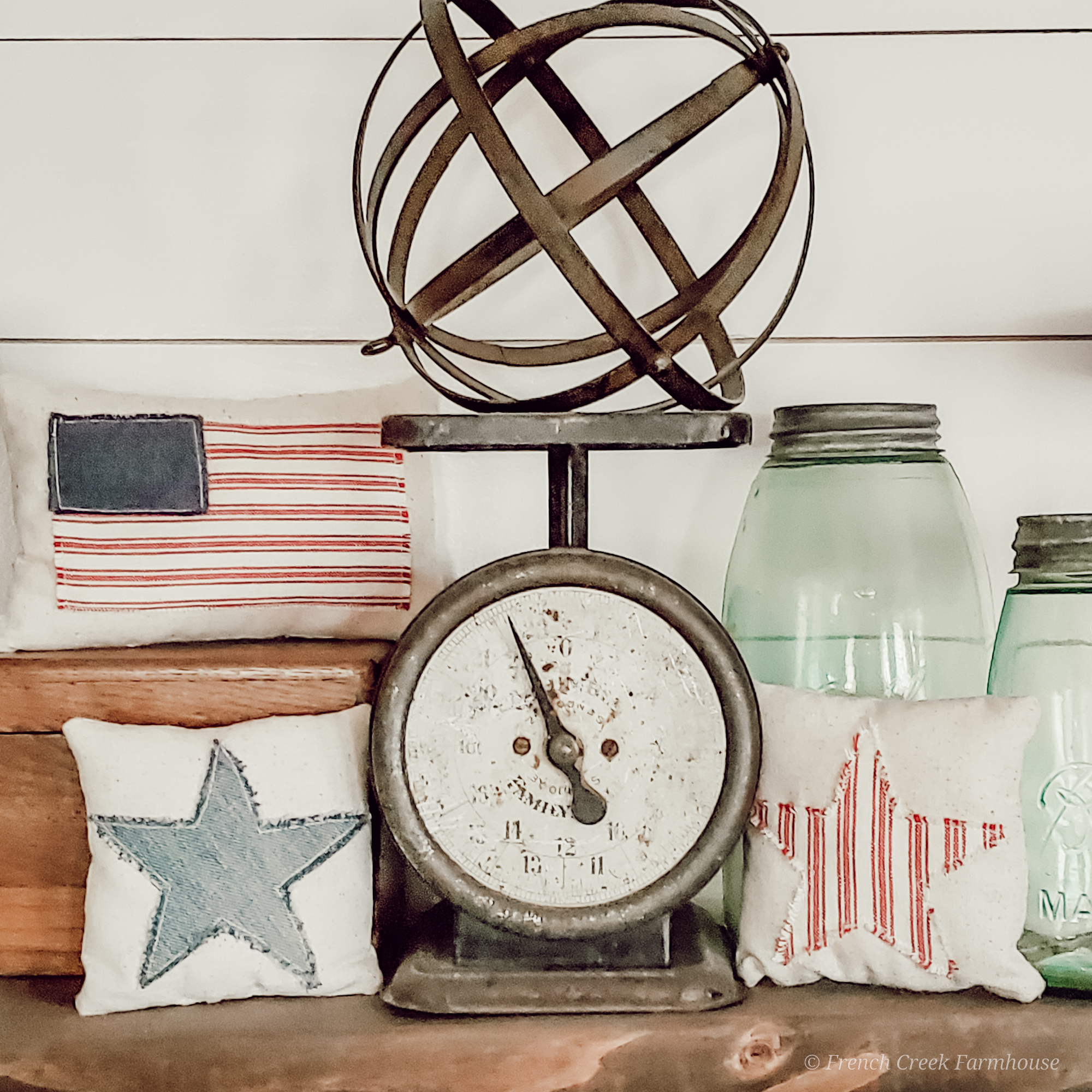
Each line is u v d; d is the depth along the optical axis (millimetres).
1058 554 801
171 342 987
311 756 741
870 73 975
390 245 955
